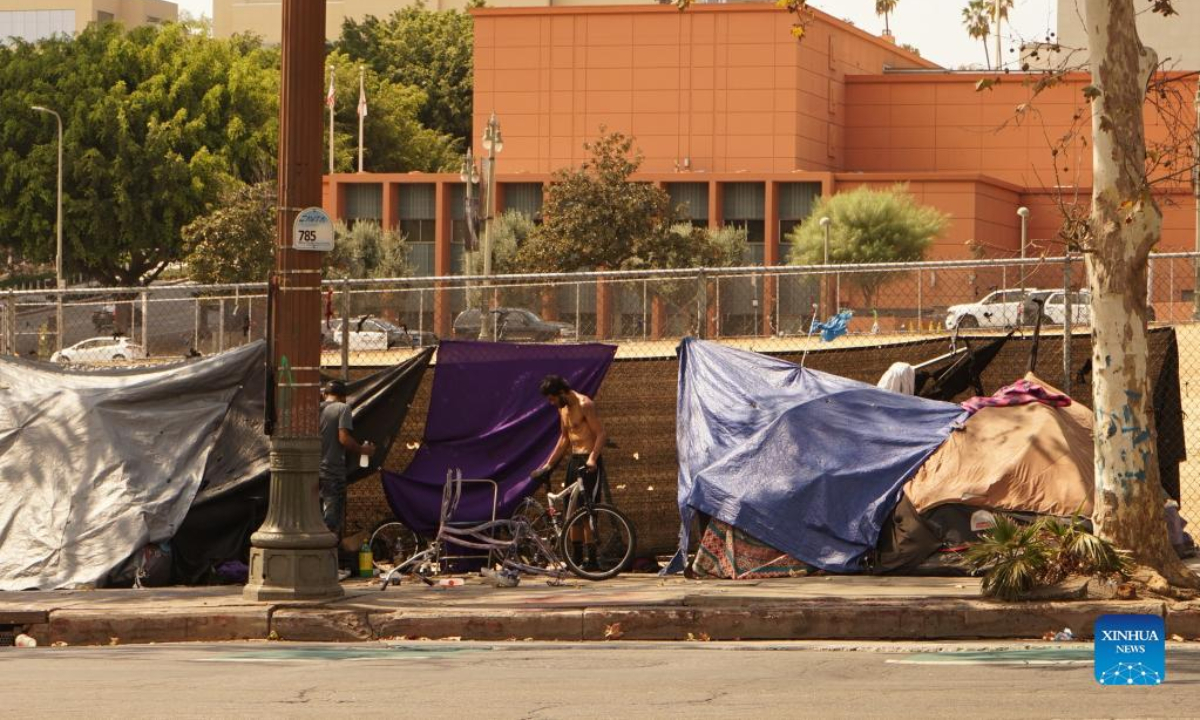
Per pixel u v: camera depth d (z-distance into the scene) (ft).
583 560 53.78
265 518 53.36
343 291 60.13
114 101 284.00
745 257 263.29
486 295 77.87
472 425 59.21
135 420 57.41
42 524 54.95
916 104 317.01
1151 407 46.34
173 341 107.55
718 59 297.74
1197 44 349.82
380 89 379.14
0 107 287.48
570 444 55.01
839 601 45.19
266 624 45.93
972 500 52.70
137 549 54.39
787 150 295.07
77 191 285.64
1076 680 34.42
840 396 55.67
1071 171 300.40
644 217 225.35
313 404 48.39
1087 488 52.47
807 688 33.32
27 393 58.59
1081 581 44.60
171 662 39.68
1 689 33.81
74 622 46.39
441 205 268.62
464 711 30.19
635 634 44.70
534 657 40.06
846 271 59.36
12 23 603.67
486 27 305.12
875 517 52.54
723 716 29.43
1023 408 55.31
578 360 59.62
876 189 269.64
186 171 284.20
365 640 45.39
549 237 225.15
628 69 301.02
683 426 57.26
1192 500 67.72
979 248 59.88
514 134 304.50
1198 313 71.10
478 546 54.24
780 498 53.11
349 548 57.31
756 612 44.50
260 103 304.30
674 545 59.62
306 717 29.50
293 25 48.29
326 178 273.95
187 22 314.14
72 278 305.32
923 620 44.11
